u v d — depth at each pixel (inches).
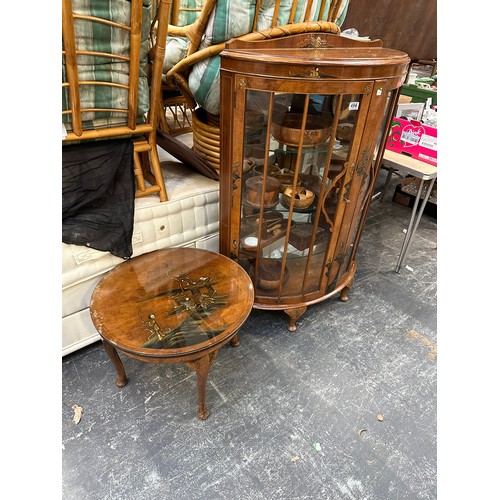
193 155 56.0
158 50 41.7
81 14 34.4
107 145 46.1
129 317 39.0
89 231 43.6
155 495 37.3
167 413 44.9
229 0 39.1
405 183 101.0
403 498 37.9
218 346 37.7
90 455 40.4
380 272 73.4
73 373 49.5
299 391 48.4
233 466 39.9
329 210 48.6
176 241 54.3
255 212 48.2
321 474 39.6
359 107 40.4
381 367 52.6
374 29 92.6
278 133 41.9
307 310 62.6
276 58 36.3
